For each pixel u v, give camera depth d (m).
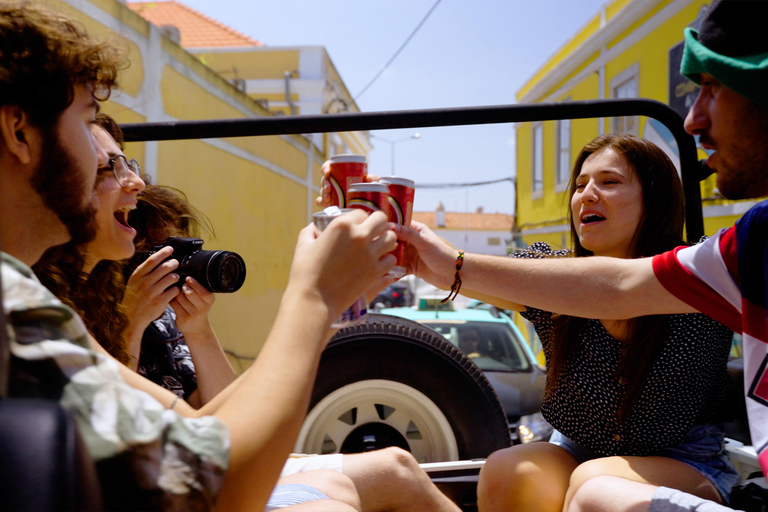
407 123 1.96
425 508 1.62
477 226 45.28
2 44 0.86
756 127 1.09
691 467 1.52
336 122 1.97
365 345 2.32
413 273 1.60
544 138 13.00
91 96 1.01
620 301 1.44
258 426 0.78
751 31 1.03
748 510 1.32
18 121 0.88
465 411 2.34
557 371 1.72
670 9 8.09
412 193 1.33
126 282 1.59
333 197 1.31
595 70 10.61
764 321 1.16
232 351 7.85
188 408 1.03
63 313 0.74
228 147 7.83
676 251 1.40
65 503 0.53
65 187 0.94
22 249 0.95
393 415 2.40
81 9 4.68
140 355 1.69
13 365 0.69
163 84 6.18
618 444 1.65
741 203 6.27
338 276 0.91
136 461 0.71
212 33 18.58
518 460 1.68
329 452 2.40
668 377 1.56
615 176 1.69
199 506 0.73
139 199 1.73
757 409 1.13
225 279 1.59
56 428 0.56
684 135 1.98
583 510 1.40
